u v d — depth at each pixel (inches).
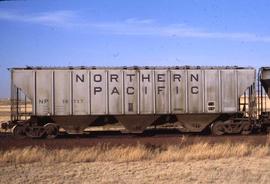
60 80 1061.8
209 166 692.1
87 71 1067.9
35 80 1055.0
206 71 1098.7
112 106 1072.2
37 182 586.2
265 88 1130.7
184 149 808.3
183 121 1097.4
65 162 738.8
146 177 610.5
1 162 735.7
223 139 939.3
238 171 649.0
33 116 1056.2
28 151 769.6
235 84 1106.1
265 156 786.2
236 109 1103.6
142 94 1080.8
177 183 570.3
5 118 2031.3
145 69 1083.3
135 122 1083.3
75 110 1064.2
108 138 992.9
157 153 789.9
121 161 743.1
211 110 1096.2
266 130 1118.4
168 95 1086.4
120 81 1074.7
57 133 1051.9
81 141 929.5
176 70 1090.1
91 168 683.4
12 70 1050.1
